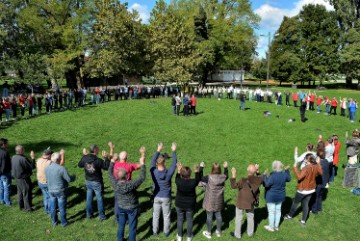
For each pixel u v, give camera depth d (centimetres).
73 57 3653
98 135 1848
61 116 2320
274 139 1895
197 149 1672
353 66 5281
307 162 858
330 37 5644
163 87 3756
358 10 5631
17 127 1950
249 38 4894
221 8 4756
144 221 881
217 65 5028
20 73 3403
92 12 3784
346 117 2547
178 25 3750
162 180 767
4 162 930
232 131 2045
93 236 798
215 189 775
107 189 1093
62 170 814
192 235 795
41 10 3925
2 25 3356
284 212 968
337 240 821
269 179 819
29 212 916
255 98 3328
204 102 3200
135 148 1662
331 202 1048
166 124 2178
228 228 858
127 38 3603
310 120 2420
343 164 1453
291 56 5916
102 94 3047
